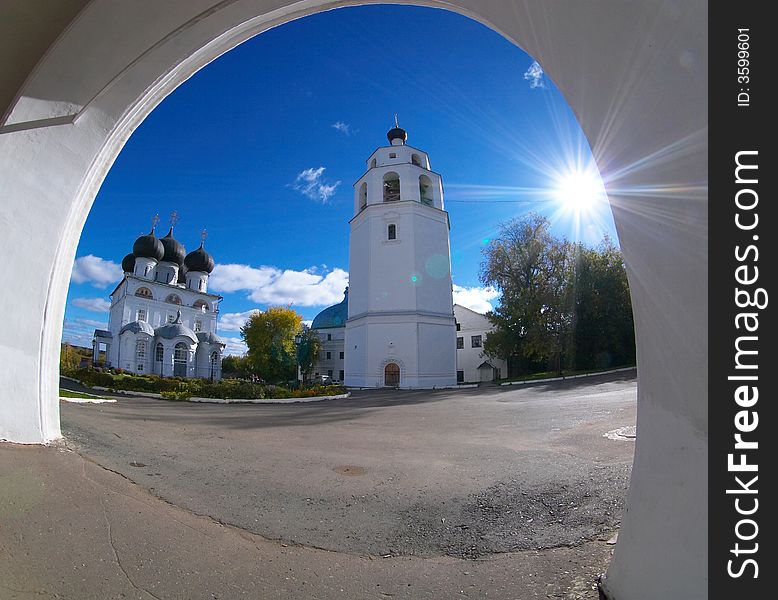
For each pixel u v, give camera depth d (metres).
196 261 60.16
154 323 52.56
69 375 28.77
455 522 3.49
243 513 3.64
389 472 5.09
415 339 33.59
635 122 1.92
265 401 19.09
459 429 8.80
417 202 36.00
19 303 5.13
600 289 32.28
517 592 2.39
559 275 33.44
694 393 1.68
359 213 37.91
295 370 54.47
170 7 4.31
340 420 10.81
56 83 4.62
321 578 2.60
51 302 5.48
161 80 5.11
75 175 5.31
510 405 13.78
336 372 66.19
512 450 6.26
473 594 2.40
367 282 35.81
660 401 1.92
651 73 1.79
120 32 4.45
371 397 22.33
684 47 1.61
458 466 5.36
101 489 3.93
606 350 32.28
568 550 2.90
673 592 1.74
